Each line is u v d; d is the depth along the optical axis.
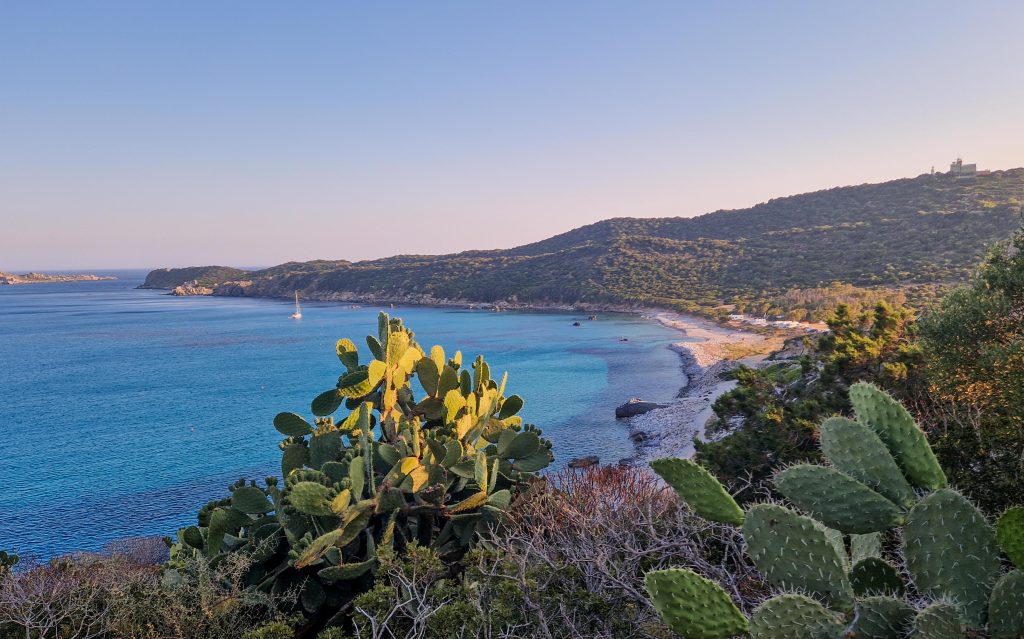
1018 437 4.85
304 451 5.93
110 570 4.39
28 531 24.23
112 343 96.50
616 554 3.99
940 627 1.97
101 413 47.19
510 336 96.69
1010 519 2.00
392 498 5.00
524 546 4.25
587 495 4.82
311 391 55.41
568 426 38.25
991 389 8.83
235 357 79.19
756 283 125.31
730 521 2.58
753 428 10.25
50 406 50.34
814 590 2.30
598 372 60.91
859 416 2.68
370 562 4.62
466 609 3.51
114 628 3.88
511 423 6.86
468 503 5.21
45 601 3.96
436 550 4.93
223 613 4.10
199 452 35.66
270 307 189.38
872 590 2.45
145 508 26.70
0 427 42.97
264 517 5.01
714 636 2.35
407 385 6.13
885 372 10.81
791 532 2.38
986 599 2.13
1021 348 8.43
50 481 30.75
